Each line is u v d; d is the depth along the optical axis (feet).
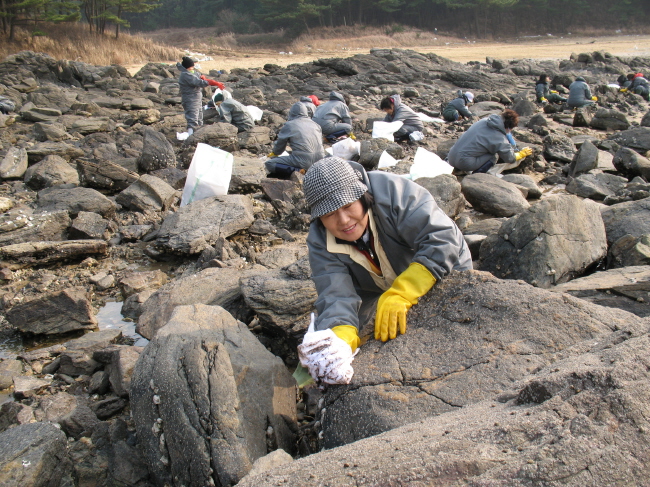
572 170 25.63
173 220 17.95
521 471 4.62
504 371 7.19
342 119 33.91
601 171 25.03
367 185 8.37
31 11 100.12
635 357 5.66
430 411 6.98
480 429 5.37
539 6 184.96
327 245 8.73
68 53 89.92
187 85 32.73
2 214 20.18
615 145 29.66
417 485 4.75
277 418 8.25
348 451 5.82
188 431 7.27
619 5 189.06
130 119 38.19
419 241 8.47
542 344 7.46
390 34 164.04
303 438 8.41
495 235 13.84
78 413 9.53
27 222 18.57
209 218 17.97
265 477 5.56
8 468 7.28
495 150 24.44
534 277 12.76
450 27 186.19
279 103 45.24
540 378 5.87
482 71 69.87
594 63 76.38
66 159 26.91
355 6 182.09
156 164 25.45
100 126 34.58
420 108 45.88
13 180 24.38
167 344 8.41
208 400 7.46
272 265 15.35
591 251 13.56
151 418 7.65
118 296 15.38
